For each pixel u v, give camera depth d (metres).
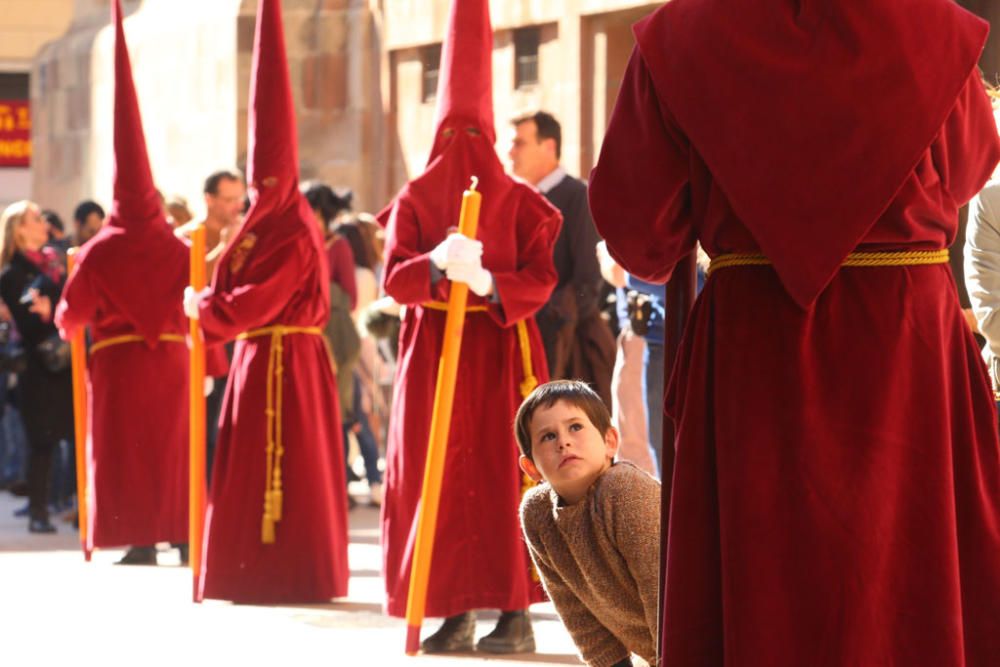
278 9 18.00
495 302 15.16
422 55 35.12
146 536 21.98
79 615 17.53
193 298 17.88
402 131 35.53
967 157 8.42
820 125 8.15
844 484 8.10
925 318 8.26
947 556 8.16
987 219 11.73
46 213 32.72
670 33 8.48
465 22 15.76
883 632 8.09
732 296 8.38
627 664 10.81
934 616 8.13
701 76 8.35
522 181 15.69
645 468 17.44
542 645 15.42
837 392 8.18
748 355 8.28
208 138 38.19
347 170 36.19
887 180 8.11
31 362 26.59
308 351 18.36
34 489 26.75
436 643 15.12
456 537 15.15
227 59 37.38
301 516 18.05
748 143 8.23
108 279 21.83
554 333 18.55
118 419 21.98
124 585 19.91
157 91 40.47
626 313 17.53
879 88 8.13
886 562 8.11
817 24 8.22
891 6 8.19
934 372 8.23
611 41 30.22
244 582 18.06
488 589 15.12
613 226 8.66
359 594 18.94
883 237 8.22
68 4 52.50
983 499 8.47
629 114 8.66
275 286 17.78
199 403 18.27
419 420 15.49
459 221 15.44
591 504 10.20
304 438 18.14
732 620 8.15
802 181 8.16
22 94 54.97
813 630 8.05
